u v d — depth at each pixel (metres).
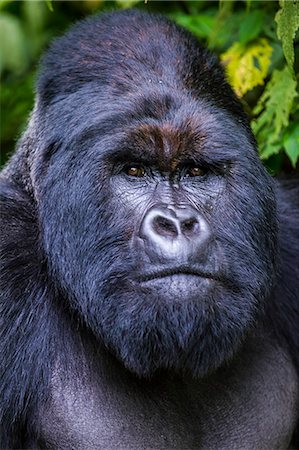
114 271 15.31
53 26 28.44
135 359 15.20
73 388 16.42
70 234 15.77
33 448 16.72
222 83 16.55
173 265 14.51
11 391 16.22
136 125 15.20
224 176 15.66
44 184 16.09
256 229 15.82
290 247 18.41
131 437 16.27
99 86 15.91
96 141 15.41
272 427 16.95
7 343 16.20
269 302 17.84
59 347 16.53
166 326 14.69
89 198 15.52
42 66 17.23
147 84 15.59
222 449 16.52
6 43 27.34
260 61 22.09
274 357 17.45
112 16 17.22
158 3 25.70
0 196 17.17
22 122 28.52
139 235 15.01
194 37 17.19
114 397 16.39
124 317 15.05
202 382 16.64
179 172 15.57
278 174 20.58
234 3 23.59
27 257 16.75
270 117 21.05
